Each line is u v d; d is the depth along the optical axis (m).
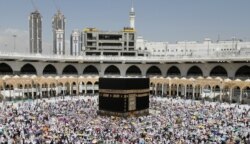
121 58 82.75
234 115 42.19
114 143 25.72
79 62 81.94
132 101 47.09
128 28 101.19
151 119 38.06
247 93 69.38
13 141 24.45
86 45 97.12
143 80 49.38
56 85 71.69
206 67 76.94
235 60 69.44
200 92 72.19
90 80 78.62
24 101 57.62
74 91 80.06
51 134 27.42
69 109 45.66
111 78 47.16
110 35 97.75
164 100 63.94
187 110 46.25
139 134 28.75
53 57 75.94
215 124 34.44
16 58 68.12
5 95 61.56
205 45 121.75
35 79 65.50
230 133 29.69
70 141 25.20
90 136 27.44
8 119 33.81
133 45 98.88
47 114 39.12
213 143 25.91
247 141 27.09
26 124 31.44
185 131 30.25
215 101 63.75
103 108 47.84
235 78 71.44
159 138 27.23
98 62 83.19
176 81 73.44
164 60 80.62
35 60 73.38
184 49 125.25
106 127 32.00
